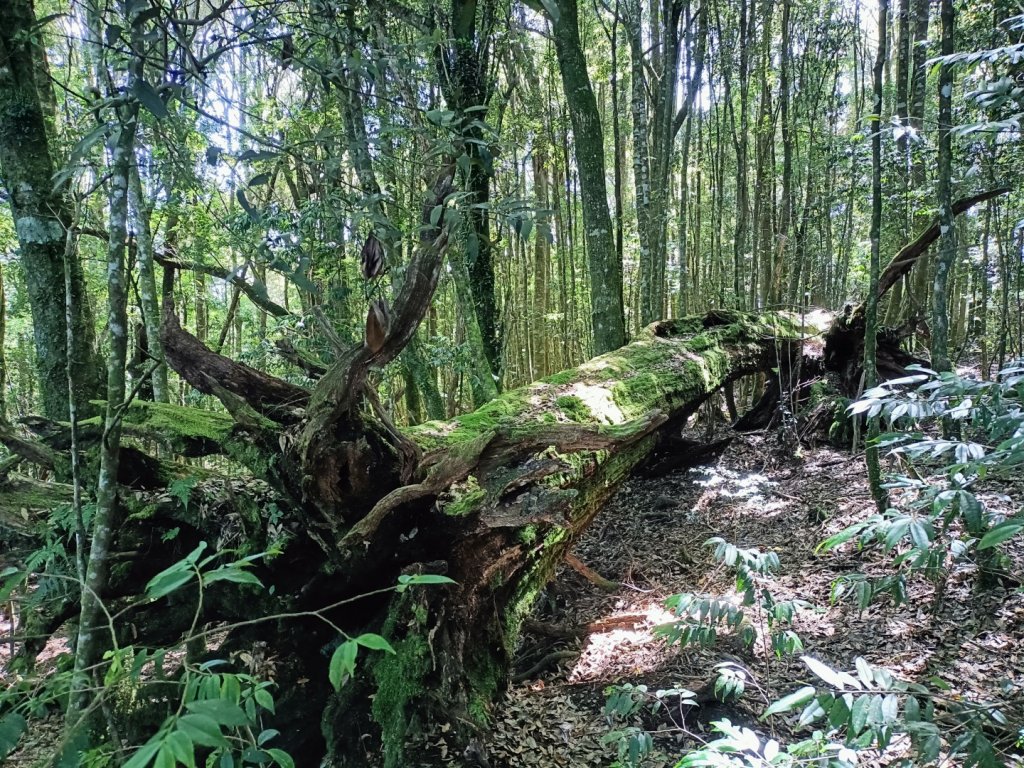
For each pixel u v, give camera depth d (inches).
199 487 112.1
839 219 408.2
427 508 112.3
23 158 145.6
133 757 32.4
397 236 84.7
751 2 339.6
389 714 106.0
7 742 44.7
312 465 97.3
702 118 417.4
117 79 94.3
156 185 168.1
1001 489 147.9
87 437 112.3
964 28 188.7
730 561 77.8
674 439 249.3
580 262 518.3
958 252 338.6
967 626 126.0
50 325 149.3
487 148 80.3
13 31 142.2
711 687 120.9
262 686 46.5
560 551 156.8
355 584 115.1
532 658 150.6
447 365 271.4
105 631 99.0
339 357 96.3
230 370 105.9
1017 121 73.4
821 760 52.8
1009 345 307.9
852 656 126.3
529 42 363.6
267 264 93.6
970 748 51.7
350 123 135.0
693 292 444.8
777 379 284.8
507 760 111.7
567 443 109.7
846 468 219.8
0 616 167.2
